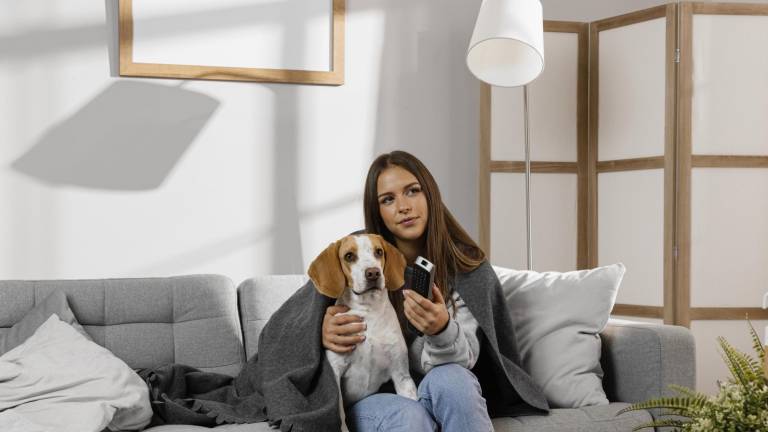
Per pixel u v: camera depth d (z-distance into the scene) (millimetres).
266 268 3256
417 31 3488
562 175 3480
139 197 3107
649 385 2100
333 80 3314
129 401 1999
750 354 3229
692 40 3182
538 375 2156
